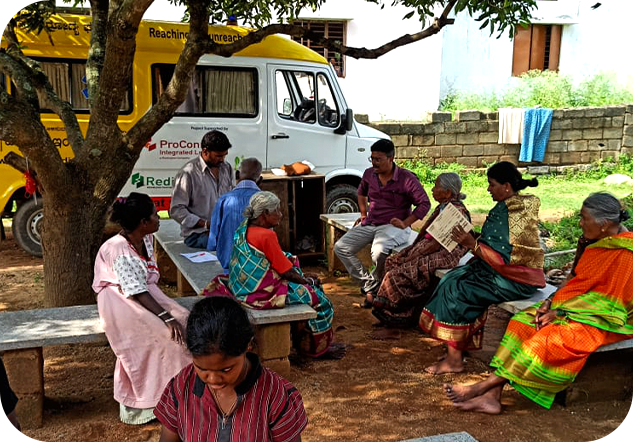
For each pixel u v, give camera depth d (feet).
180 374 6.70
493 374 13.43
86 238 16.47
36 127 14.61
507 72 49.06
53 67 23.82
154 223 12.30
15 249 26.37
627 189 41.91
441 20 16.08
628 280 12.34
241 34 25.55
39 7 18.71
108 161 16.37
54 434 12.25
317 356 15.70
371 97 45.62
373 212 19.76
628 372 13.91
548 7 49.08
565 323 12.63
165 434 6.88
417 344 17.04
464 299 14.69
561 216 33.86
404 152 43.21
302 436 12.28
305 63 26.99
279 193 23.52
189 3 14.96
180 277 20.15
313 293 14.96
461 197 16.71
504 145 44.80
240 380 6.30
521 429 12.64
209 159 19.04
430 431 12.51
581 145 45.96
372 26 44.45
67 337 12.27
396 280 16.92
